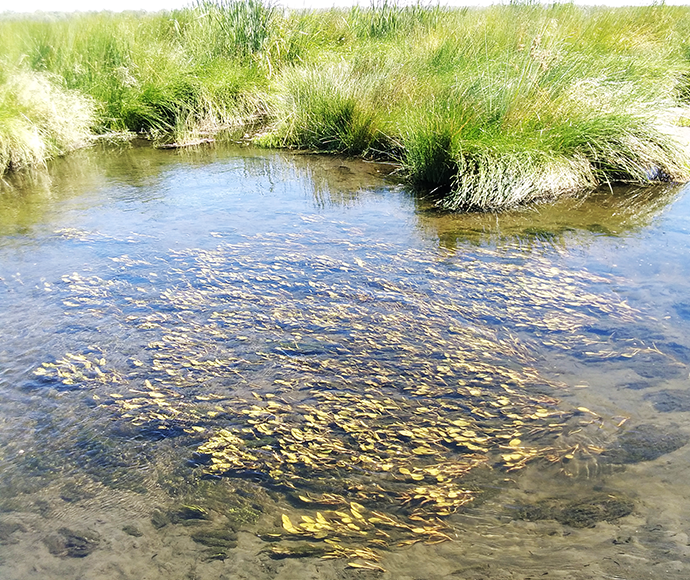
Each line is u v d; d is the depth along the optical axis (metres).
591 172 6.94
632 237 5.35
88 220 6.15
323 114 8.98
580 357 3.53
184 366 3.53
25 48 11.45
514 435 2.89
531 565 2.18
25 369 3.51
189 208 6.51
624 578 2.10
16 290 4.53
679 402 3.07
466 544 2.29
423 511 2.47
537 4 11.70
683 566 2.13
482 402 3.15
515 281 4.55
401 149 7.96
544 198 6.49
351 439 2.91
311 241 5.48
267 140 9.47
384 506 2.50
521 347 3.66
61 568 2.24
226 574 2.21
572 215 5.99
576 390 3.22
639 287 4.38
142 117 10.41
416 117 7.44
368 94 8.80
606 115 7.01
